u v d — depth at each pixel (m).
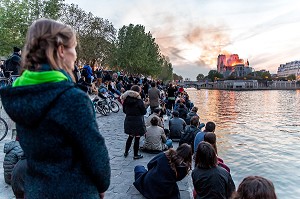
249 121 40.84
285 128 34.62
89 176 1.51
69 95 1.40
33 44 1.48
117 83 25.41
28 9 34.25
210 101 85.75
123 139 11.29
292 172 15.52
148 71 74.62
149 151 9.25
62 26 1.56
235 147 22.23
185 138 9.77
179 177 5.49
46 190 1.42
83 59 41.00
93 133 1.43
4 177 5.80
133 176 7.10
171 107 21.28
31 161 1.48
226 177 4.63
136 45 62.84
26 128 1.44
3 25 33.16
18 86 1.39
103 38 42.97
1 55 33.56
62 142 1.41
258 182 2.63
